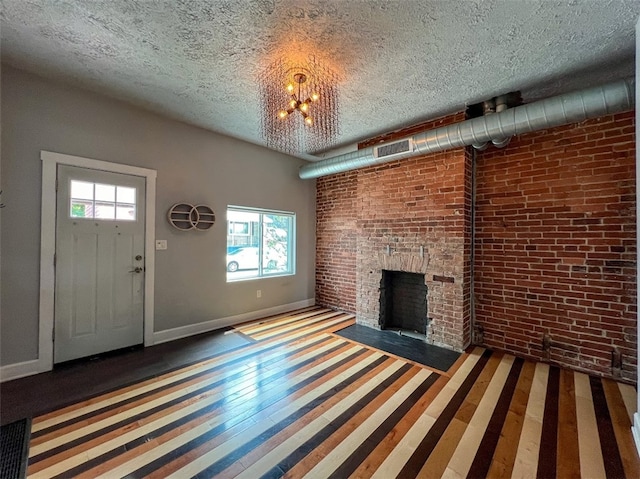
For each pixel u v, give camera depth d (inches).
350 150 169.5
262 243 173.8
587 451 63.4
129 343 118.2
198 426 70.6
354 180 174.7
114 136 112.7
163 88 101.9
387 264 143.6
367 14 66.4
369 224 151.8
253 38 74.9
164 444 64.5
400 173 138.6
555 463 60.0
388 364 106.4
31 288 96.7
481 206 124.9
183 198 133.2
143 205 121.4
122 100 112.4
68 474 56.2
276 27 70.8
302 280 190.5
